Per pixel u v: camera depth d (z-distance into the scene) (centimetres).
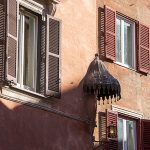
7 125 1791
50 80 1944
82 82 2083
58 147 1948
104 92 2098
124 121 2280
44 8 1983
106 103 2192
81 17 2130
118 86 2075
